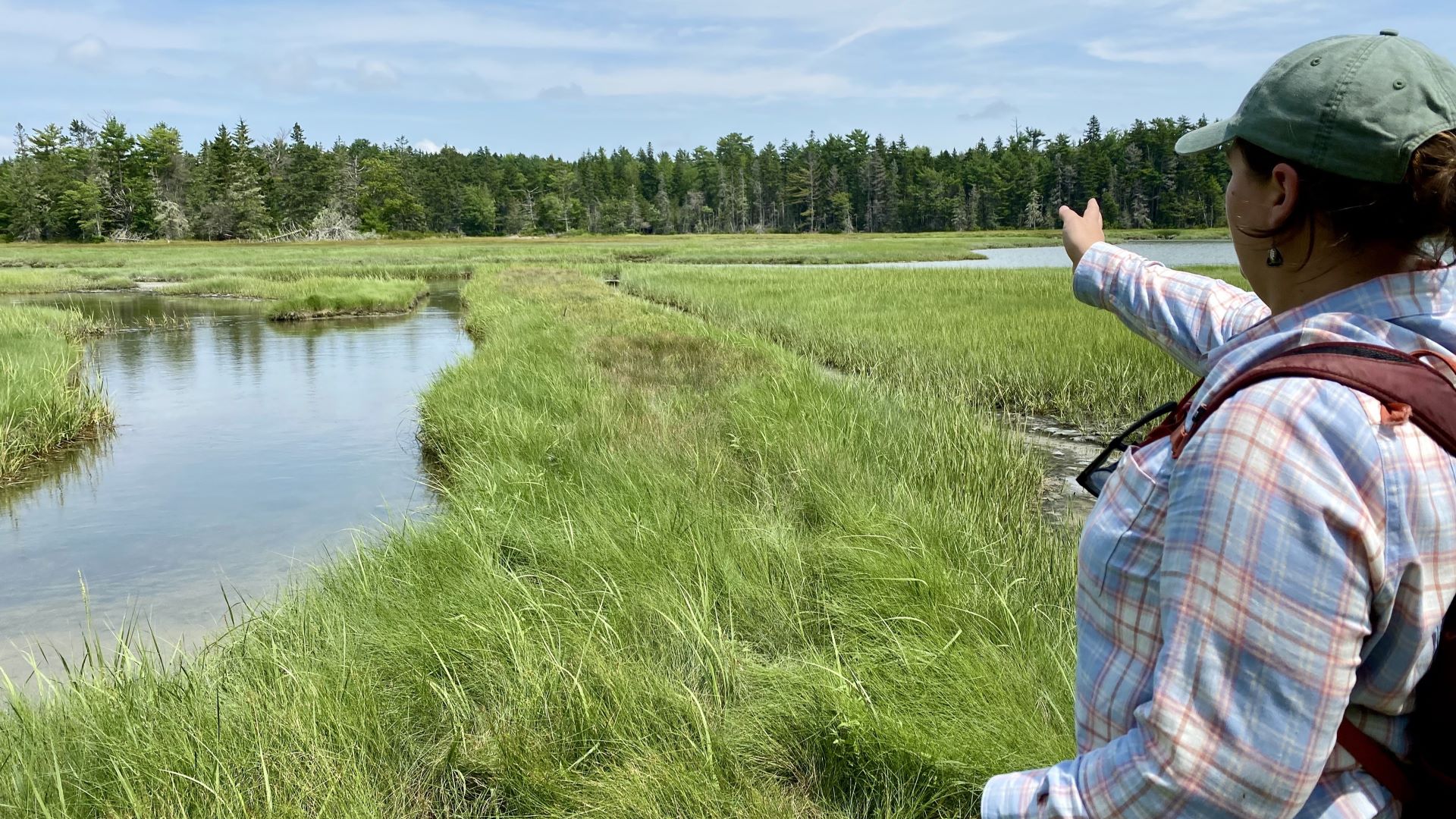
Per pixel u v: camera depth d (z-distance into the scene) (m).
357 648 3.50
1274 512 0.80
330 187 99.12
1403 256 0.90
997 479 6.09
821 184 126.44
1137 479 0.98
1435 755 0.85
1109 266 1.54
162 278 35.97
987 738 2.67
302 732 2.81
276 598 4.87
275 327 19.61
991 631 3.43
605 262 46.66
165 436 9.49
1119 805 0.87
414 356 14.95
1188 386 9.40
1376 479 0.79
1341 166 0.86
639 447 6.27
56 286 31.36
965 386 9.73
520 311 17.62
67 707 3.19
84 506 7.12
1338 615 0.78
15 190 83.94
